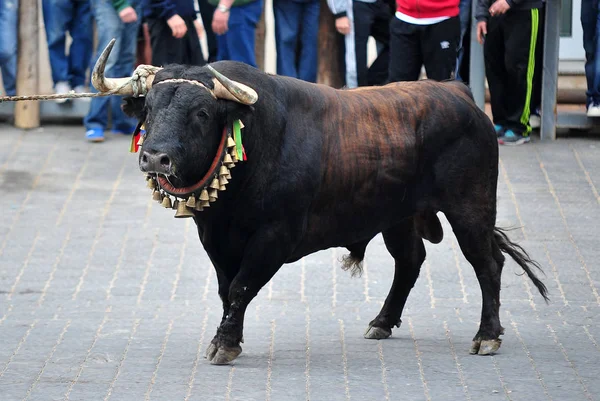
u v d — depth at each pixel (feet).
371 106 34.76
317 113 33.91
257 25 63.05
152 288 42.98
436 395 31.78
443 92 35.65
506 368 34.19
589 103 60.85
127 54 60.39
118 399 31.48
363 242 36.88
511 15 57.57
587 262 45.44
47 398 31.55
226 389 32.22
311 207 33.86
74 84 64.34
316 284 43.45
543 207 51.70
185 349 36.04
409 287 37.37
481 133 35.58
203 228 33.63
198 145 31.09
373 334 37.32
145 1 58.39
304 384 32.68
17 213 51.21
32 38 63.77
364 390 32.19
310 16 61.00
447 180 35.35
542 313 40.09
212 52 62.85
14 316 39.70
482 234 35.70
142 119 32.96
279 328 38.47
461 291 42.68
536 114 62.80
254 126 32.22
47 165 58.03
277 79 33.65
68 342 36.78
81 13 63.36
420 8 55.62
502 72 59.82
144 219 50.83
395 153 34.58
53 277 44.06
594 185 54.60
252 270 33.37
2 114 65.87
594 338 37.32
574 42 66.08
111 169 57.67
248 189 32.58
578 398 31.53
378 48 62.59
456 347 36.42
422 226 37.06
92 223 50.19
